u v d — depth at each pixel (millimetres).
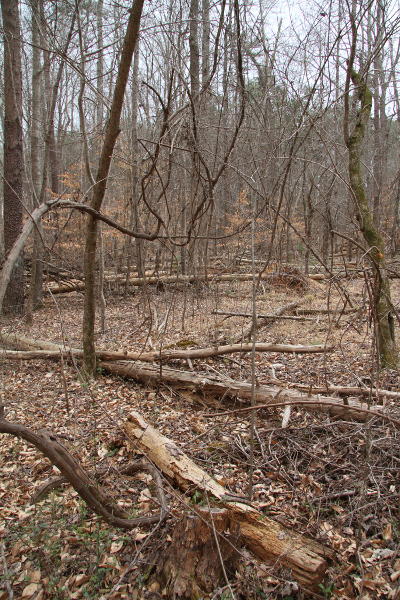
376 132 13156
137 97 8852
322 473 3539
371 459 3432
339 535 2926
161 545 2838
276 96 4520
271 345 5594
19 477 3883
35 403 5297
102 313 8234
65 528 3141
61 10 6469
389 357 5215
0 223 11336
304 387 4652
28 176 5145
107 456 3998
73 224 12672
